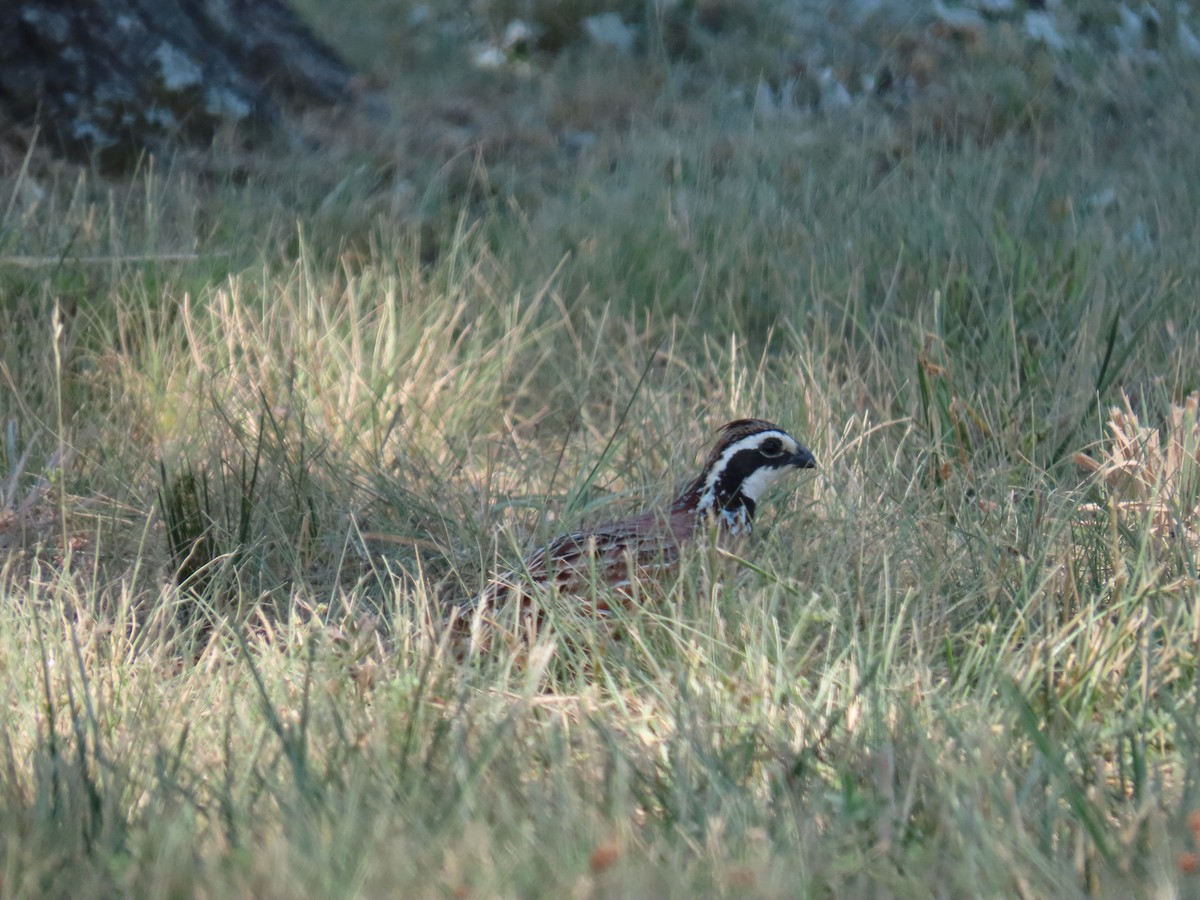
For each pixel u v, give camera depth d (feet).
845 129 84.23
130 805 30.14
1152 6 98.99
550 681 37.65
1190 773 30.04
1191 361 55.42
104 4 77.56
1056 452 50.52
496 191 76.13
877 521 44.06
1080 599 38.63
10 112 74.84
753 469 43.42
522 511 48.85
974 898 25.84
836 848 27.84
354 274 65.57
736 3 95.91
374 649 38.83
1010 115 85.87
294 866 26.18
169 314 59.47
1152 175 76.89
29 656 37.81
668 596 38.63
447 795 29.19
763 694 34.86
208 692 36.27
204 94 78.89
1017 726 32.63
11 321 57.62
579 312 63.46
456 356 58.39
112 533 46.93
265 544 45.42
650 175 76.02
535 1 94.43
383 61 89.56
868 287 65.31
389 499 48.21
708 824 28.30
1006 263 63.82
